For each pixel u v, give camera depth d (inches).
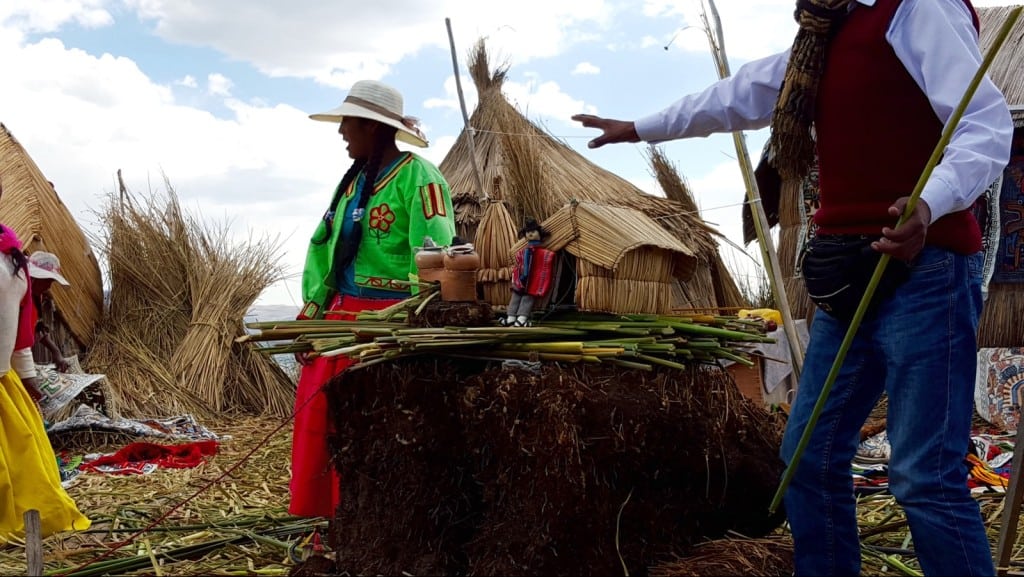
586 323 126.6
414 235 150.8
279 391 368.8
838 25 106.4
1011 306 315.0
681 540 129.4
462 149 331.0
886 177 104.0
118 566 141.1
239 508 190.2
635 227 127.6
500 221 135.3
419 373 120.0
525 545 112.7
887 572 134.1
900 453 102.6
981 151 95.4
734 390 140.6
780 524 139.8
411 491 120.4
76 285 354.9
